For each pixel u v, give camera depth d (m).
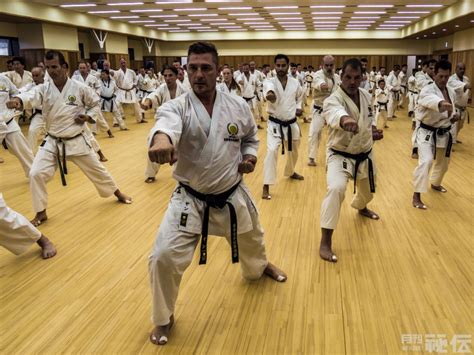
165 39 24.19
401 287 2.66
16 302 2.54
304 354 2.05
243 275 2.75
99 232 3.63
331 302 2.50
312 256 3.13
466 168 5.77
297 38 23.86
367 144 3.15
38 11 12.97
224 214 2.24
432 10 14.95
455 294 2.57
